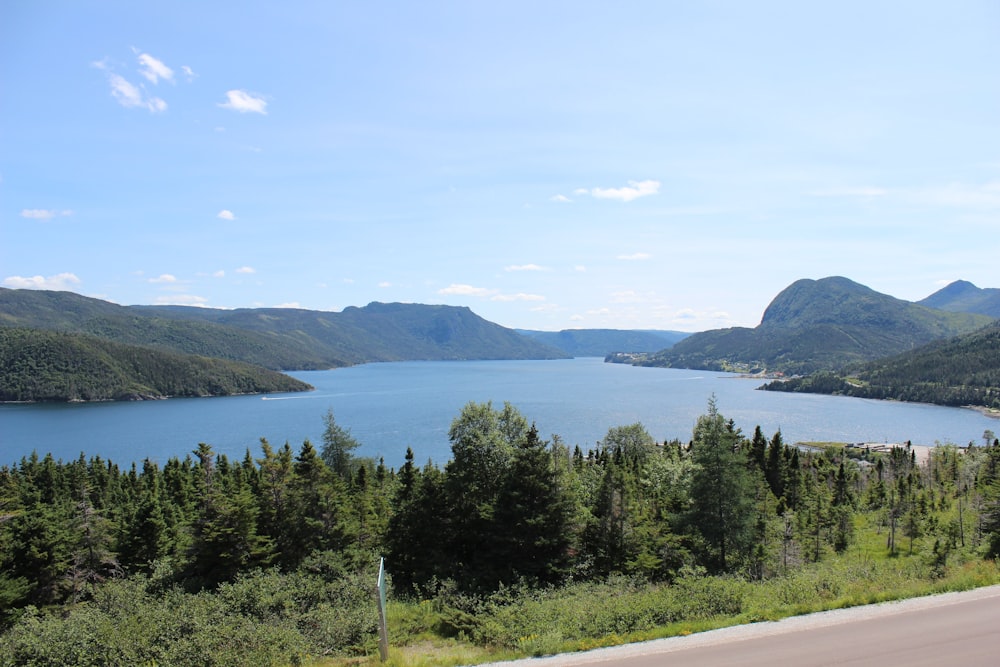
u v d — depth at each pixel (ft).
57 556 129.90
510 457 137.90
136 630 69.56
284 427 639.76
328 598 92.12
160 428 641.81
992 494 128.06
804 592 62.64
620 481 132.57
